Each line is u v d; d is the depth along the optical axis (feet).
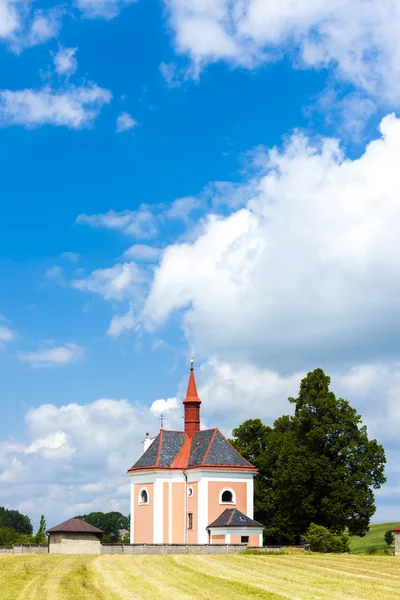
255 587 140.15
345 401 306.35
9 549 270.26
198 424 307.37
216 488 278.87
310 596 127.54
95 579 154.61
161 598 123.65
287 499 303.27
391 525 592.60
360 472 294.66
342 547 266.57
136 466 296.10
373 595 130.62
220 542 266.98
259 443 347.15
